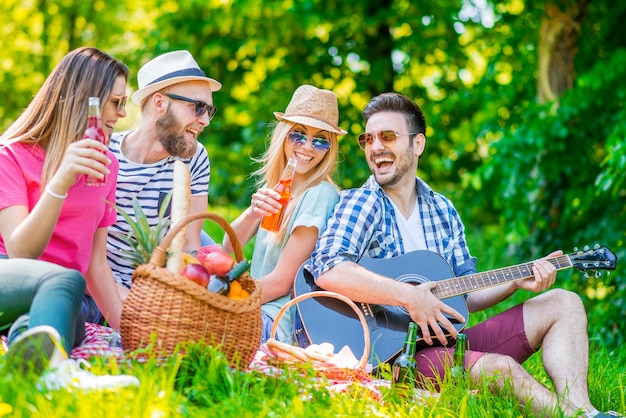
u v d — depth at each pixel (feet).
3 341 10.98
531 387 11.51
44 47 56.08
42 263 10.32
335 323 13.37
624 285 22.77
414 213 14.60
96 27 54.60
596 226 26.03
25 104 57.31
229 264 10.87
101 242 12.61
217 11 40.86
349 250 13.64
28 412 8.22
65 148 11.58
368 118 14.62
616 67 27.30
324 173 15.84
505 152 28.27
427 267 13.79
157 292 10.24
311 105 15.55
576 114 27.27
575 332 12.42
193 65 14.57
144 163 14.56
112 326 12.44
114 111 12.00
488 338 13.06
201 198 15.61
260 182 16.22
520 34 34.96
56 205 10.68
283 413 9.57
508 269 13.57
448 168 33.01
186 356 10.10
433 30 38.63
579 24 29.12
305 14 38.24
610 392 13.61
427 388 12.20
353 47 40.42
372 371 13.05
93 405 8.48
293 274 14.53
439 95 41.60
